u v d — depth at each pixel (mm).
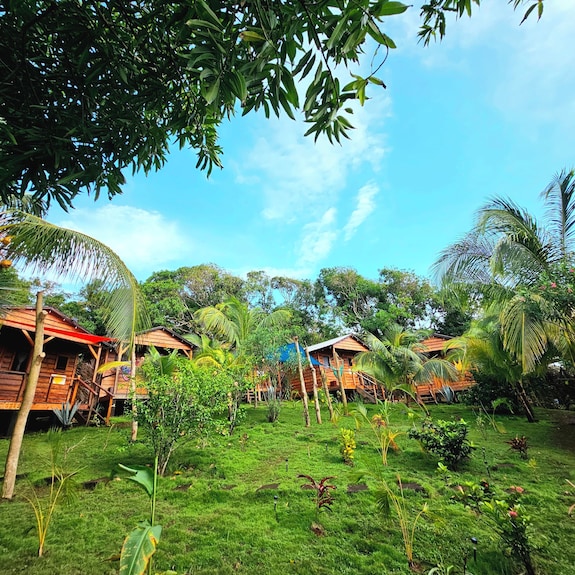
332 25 1652
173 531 3422
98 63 2625
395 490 4492
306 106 1812
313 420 10281
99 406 10867
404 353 13094
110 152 3180
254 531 3418
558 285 5746
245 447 7066
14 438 4625
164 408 5621
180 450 6594
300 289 28062
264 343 11203
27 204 4742
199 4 1653
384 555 2994
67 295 19406
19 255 3531
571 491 4531
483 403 11633
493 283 7133
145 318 4281
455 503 4055
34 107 2682
